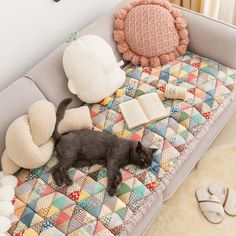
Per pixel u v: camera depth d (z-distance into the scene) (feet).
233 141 6.72
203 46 6.42
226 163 6.47
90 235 4.64
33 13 5.97
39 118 5.14
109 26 6.45
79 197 4.95
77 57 5.73
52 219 4.80
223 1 7.51
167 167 5.26
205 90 5.95
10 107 5.49
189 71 6.21
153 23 6.21
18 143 5.06
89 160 5.41
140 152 5.15
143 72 6.34
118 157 5.24
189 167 5.73
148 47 6.28
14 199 5.10
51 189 5.10
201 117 5.68
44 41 6.44
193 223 5.86
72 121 5.56
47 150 5.31
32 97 5.67
